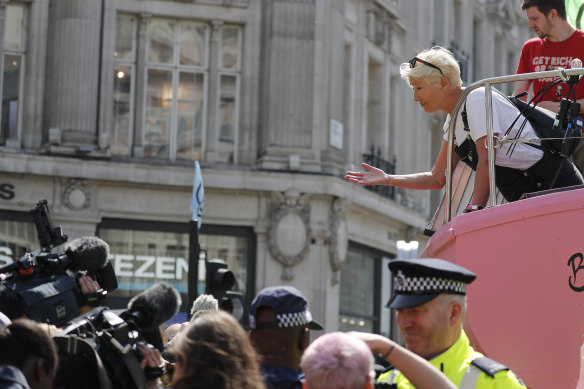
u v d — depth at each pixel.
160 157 34.38
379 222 38.03
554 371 7.84
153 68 34.44
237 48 35.06
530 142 8.83
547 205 7.98
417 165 41.72
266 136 34.31
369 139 39.25
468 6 46.16
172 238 33.69
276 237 33.75
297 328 6.29
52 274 7.57
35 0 33.06
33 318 7.23
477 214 8.24
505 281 8.06
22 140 32.75
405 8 41.06
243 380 5.39
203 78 34.81
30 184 32.09
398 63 40.66
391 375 6.55
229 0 34.62
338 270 34.59
